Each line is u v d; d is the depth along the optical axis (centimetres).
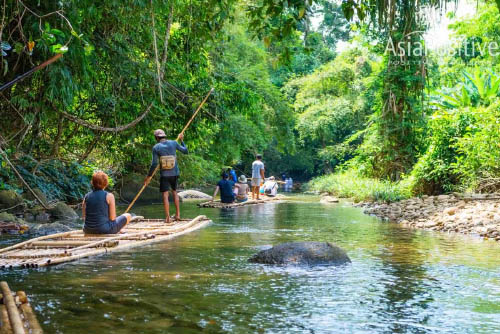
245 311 369
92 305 380
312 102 3666
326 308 378
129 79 1133
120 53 1084
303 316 357
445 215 996
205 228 895
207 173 2253
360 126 3584
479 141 1361
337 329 330
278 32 647
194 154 2077
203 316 356
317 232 836
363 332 325
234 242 715
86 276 483
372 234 809
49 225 859
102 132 1368
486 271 512
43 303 386
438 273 503
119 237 709
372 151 2081
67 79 872
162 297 406
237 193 1655
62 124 1295
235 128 1898
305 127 3653
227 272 504
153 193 1805
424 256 602
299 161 4459
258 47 2800
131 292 421
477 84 1877
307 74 4106
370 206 1455
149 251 634
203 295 412
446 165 1503
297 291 429
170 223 950
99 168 1664
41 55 854
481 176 1377
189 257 590
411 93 1948
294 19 676
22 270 512
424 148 2000
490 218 889
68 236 731
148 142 1399
